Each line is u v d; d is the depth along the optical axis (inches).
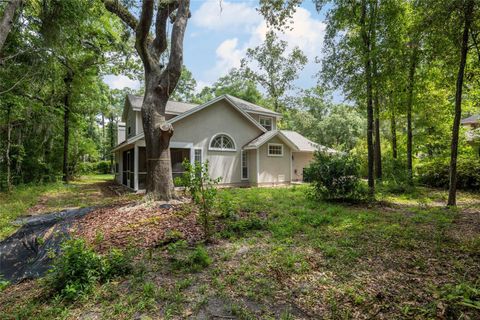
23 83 389.4
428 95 434.0
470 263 134.0
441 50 295.9
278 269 133.8
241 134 600.7
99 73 663.1
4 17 258.4
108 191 511.8
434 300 100.3
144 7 285.0
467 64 334.3
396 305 99.2
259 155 585.3
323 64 364.8
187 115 510.9
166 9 320.8
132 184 533.6
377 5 319.6
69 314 99.4
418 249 157.5
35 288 128.2
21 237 209.9
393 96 391.2
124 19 345.4
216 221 223.9
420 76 376.5
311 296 108.4
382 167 497.7
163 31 329.1
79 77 573.9
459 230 195.3
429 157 542.6
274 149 615.2
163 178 308.0
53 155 689.0
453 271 126.0
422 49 318.7
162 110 319.6
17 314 101.3
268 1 387.5
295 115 1071.6
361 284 116.6
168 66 319.3
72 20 375.2
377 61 318.3
